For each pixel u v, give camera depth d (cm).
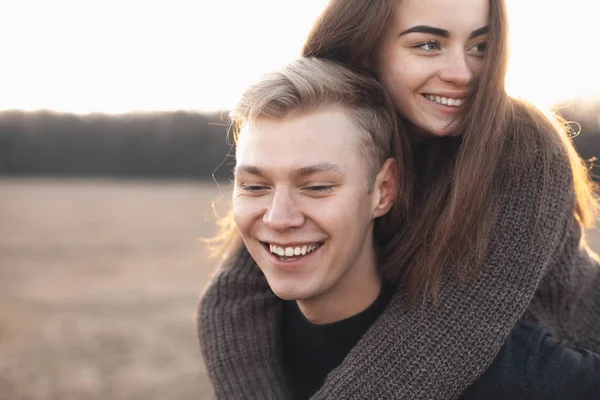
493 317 159
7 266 1209
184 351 692
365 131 163
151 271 1155
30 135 4409
